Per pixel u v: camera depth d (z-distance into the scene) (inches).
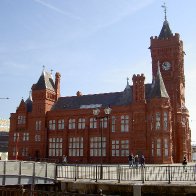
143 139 2527.1
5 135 4448.8
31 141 3068.4
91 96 3063.5
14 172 1105.4
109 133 2711.6
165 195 994.7
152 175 1337.4
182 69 2987.2
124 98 2810.0
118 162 2620.6
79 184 1141.1
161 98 2511.1
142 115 2568.9
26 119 3166.8
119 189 1056.8
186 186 976.3
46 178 1203.2
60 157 2913.4
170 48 2906.0
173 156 2642.7
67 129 2930.6
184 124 2753.4
